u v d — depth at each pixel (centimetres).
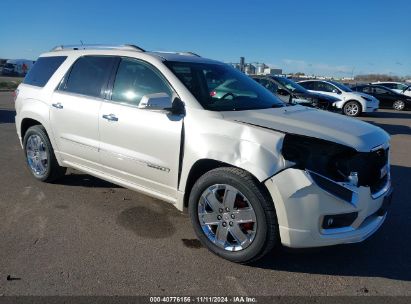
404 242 409
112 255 362
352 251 386
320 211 317
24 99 553
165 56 435
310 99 1210
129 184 442
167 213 463
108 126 436
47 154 527
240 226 345
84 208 470
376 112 1995
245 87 456
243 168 329
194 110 376
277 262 360
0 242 380
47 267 338
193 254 370
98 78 464
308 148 327
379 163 366
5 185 543
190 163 367
